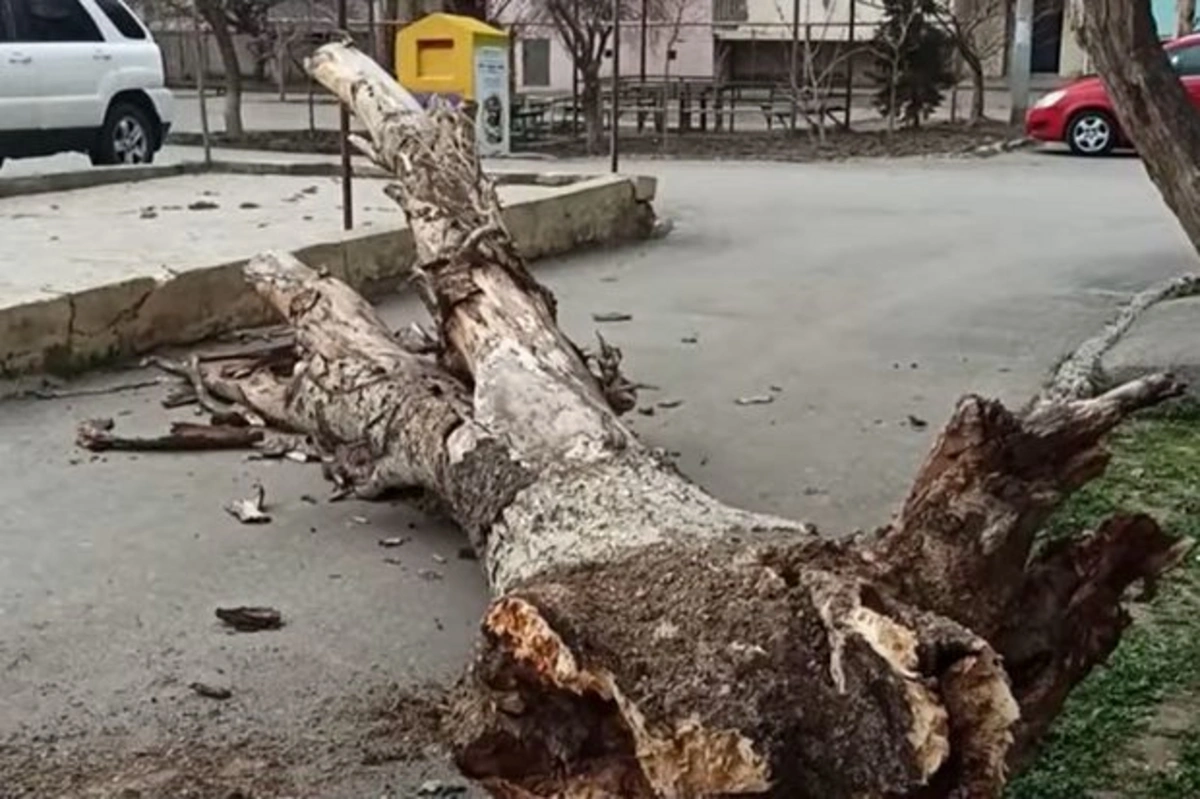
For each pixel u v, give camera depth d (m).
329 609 4.26
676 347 7.54
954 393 6.62
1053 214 12.69
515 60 24.20
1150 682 3.66
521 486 3.69
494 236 5.33
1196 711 3.53
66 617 4.18
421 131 6.16
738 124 22.64
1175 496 4.98
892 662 2.39
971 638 2.45
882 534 2.84
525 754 2.64
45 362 6.71
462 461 4.02
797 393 6.65
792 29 22.56
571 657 2.54
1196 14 24.86
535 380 4.29
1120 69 5.58
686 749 2.42
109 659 3.92
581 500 3.48
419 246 5.71
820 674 2.48
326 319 5.59
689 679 2.48
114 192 12.38
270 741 3.50
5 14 13.47
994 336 7.79
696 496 3.51
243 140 18.75
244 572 4.52
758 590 2.65
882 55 20.75
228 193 12.24
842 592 2.55
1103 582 2.86
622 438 3.92
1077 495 4.88
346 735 3.53
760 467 5.55
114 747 3.47
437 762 3.40
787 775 2.42
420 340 5.79
